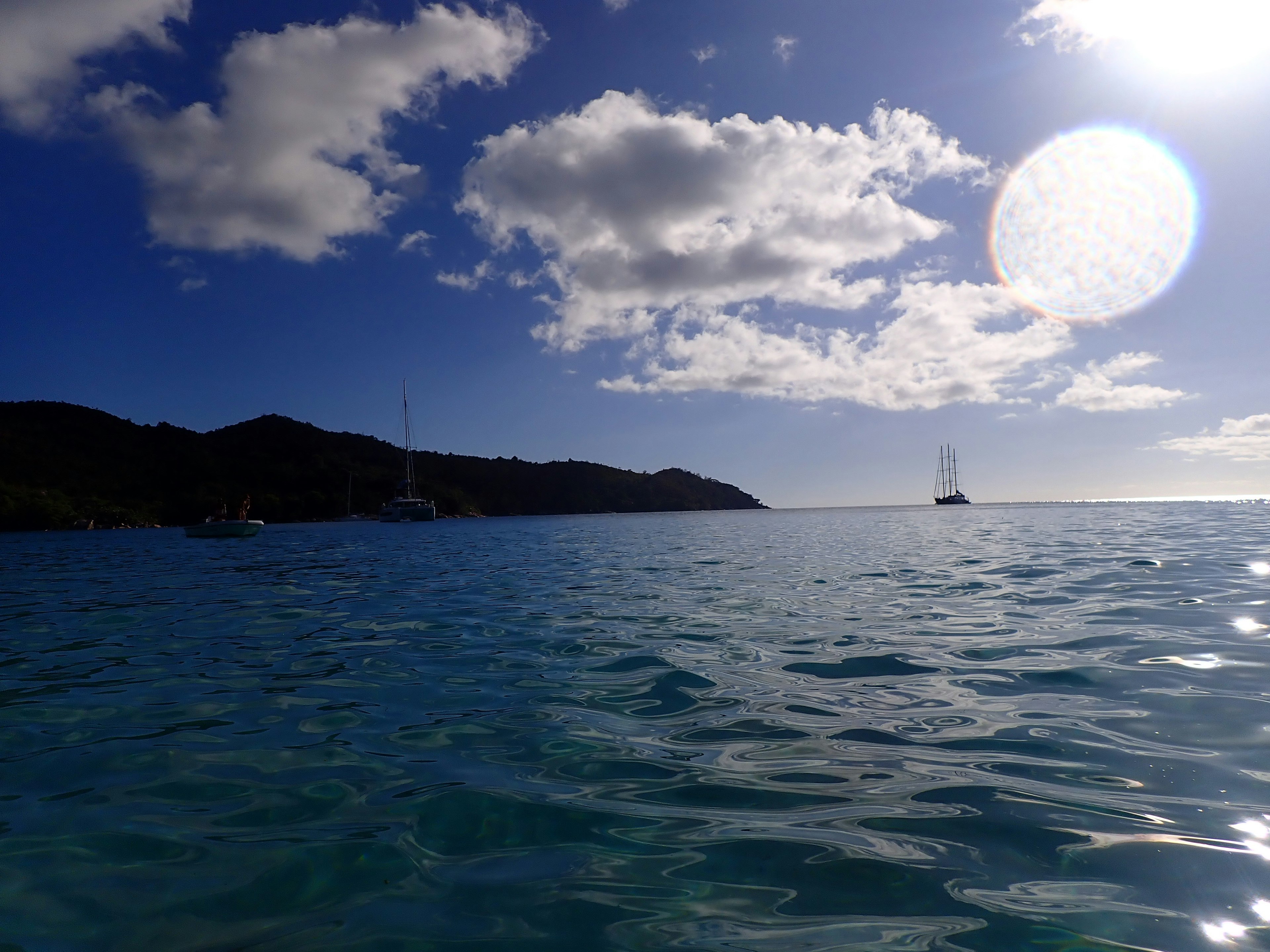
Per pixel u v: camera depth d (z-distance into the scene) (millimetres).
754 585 11180
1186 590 8922
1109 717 4125
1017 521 36344
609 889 2434
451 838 2852
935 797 3121
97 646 7180
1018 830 2775
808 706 4578
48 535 53469
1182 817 2826
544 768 3600
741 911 2275
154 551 27031
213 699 5074
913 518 55688
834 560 15602
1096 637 6320
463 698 4957
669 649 6414
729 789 3283
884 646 6297
